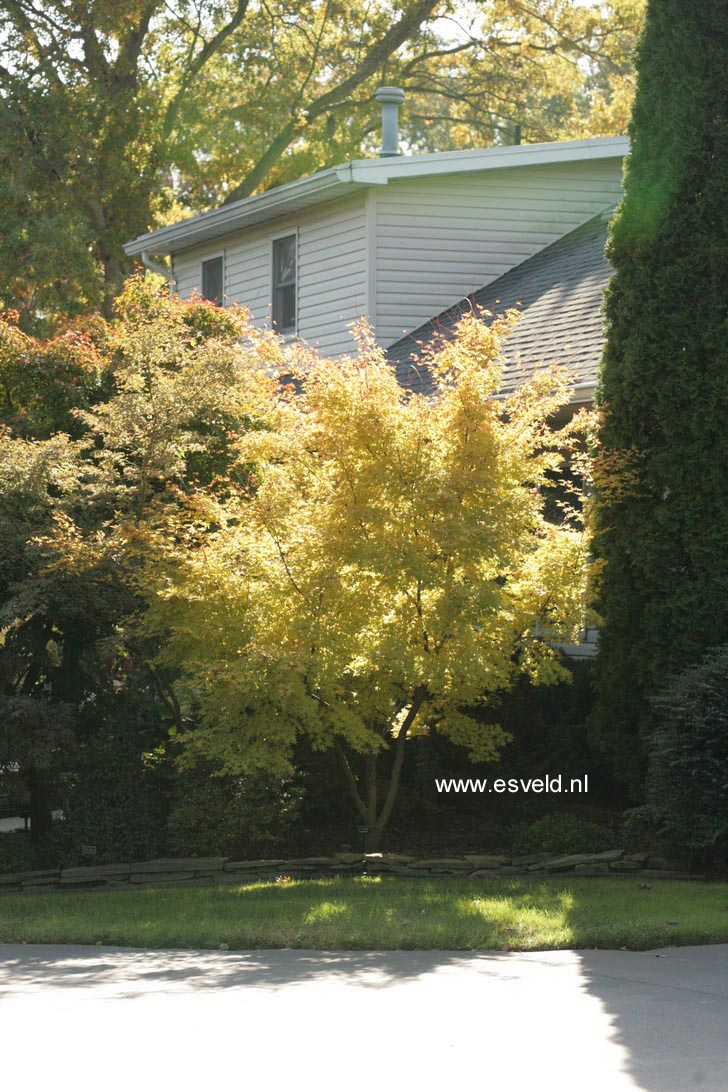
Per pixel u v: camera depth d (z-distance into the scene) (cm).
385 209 1917
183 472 1383
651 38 1255
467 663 1116
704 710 1060
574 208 2047
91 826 1244
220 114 3366
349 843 1294
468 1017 580
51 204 2922
